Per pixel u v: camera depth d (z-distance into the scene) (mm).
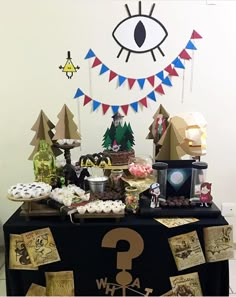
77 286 1537
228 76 2188
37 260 1461
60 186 1736
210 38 2133
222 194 2361
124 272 1527
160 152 1786
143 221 1507
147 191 1666
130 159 1787
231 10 2098
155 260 1510
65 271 1516
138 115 2229
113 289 1548
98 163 1721
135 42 2123
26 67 2143
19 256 1472
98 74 2164
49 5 2068
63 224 1483
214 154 2299
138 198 1606
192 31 2123
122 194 1682
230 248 1490
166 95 2207
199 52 2152
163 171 1612
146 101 2207
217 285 1522
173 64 2162
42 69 2148
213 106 2227
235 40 2139
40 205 1587
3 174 2291
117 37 2115
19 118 2211
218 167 2320
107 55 2139
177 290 1515
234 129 2264
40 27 2092
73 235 1482
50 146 1797
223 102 2225
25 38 2104
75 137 1756
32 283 1525
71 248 1496
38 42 2111
